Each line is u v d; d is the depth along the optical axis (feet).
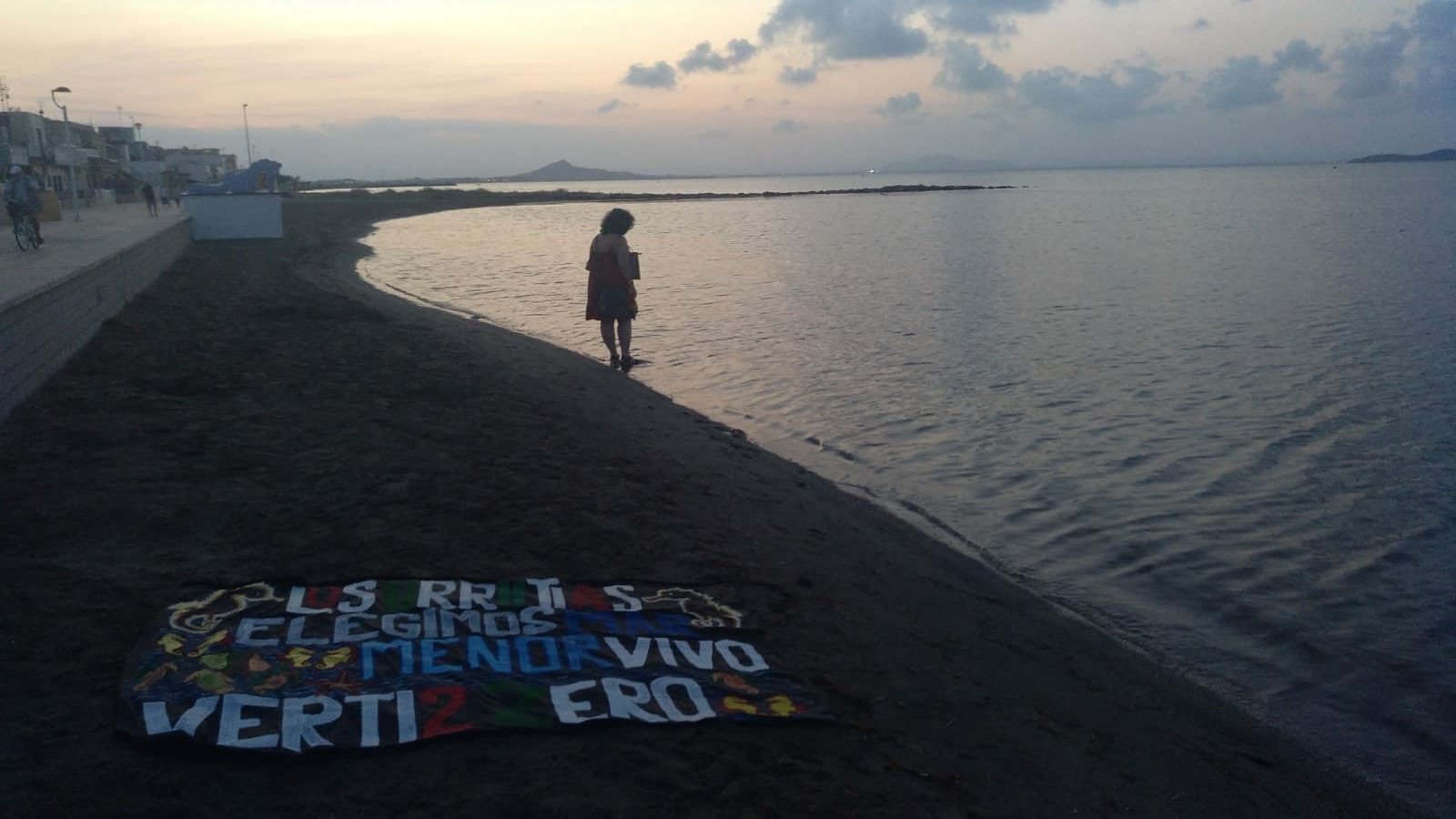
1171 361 46.96
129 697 12.58
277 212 107.96
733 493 25.38
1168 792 14.02
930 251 117.50
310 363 36.76
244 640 14.34
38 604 15.25
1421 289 72.95
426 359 39.47
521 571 17.99
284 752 11.71
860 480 28.84
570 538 20.06
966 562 22.77
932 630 18.40
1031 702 16.06
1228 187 423.23
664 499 23.76
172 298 53.11
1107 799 13.51
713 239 143.13
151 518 19.40
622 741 12.69
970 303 68.64
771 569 19.94
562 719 12.89
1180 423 35.55
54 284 31.19
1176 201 278.05
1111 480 29.14
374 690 13.17
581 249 121.29
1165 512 26.53
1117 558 23.49
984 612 19.84
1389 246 113.29
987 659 17.51
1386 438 33.63
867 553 22.34
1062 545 24.22
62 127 209.05
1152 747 15.26
